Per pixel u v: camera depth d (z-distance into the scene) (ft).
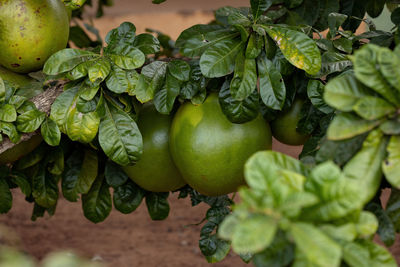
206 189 5.08
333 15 5.12
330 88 4.04
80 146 5.56
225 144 4.93
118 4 19.67
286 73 4.87
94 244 8.70
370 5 5.70
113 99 4.97
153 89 4.89
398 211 4.36
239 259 8.17
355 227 3.85
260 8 4.86
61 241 8.77
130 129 4.90
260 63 4.85
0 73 5.20
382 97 4.06
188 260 8.16
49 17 5.08
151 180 5.33
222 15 5.17
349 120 4.04
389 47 5.07
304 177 3.85
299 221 3.77
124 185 5.59
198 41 4.91
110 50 4.91
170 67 4.95
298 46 4.72
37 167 5.59
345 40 5.03
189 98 4.96
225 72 4.77
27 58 5.10
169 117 5.24
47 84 5.16
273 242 3.82
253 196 3.76
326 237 3.67
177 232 9.26
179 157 5.04
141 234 9.16
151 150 5.22
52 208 5.99
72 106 4.89
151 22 19.19
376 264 3.86
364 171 4.02
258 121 5.03
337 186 3.78
